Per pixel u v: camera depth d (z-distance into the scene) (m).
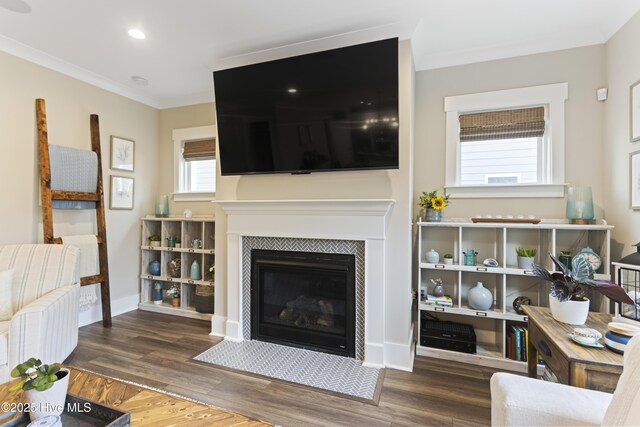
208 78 3.14
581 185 2.34
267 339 2.65
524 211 2.48
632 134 1.99
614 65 2.18
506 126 2.55
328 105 2.33
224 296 2.83
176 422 1.08
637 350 0.74
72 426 1.06
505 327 2.27
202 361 2.31
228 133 2.64
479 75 2.59
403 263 2.26
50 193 2.58
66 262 2.33
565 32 2.30
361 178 2.39
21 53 2.53
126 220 3.48
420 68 2.73
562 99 2.38
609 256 2.06
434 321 2.62
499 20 2.15
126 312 3.46
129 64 2.83
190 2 1.96
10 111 2.48
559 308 1.51
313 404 1.80
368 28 2.22
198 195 3.65
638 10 1.94
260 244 2.67
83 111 3.02
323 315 2.55
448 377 2.11
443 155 2.69
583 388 1.12
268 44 2.47
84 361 2.30
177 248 3.44
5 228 2.45
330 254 2.44
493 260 2.38
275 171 2.52
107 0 1.94
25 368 1.04
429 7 2.01
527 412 0.96
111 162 3.30
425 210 2.52
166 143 3.85
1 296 2.05
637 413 0.65
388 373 2.16
